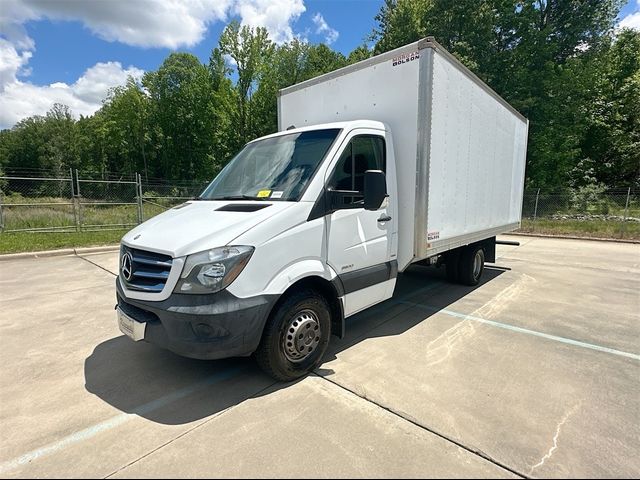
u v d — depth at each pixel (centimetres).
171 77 4428
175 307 281
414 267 866
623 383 335
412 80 436
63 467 234
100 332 470
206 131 4269
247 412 292
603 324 490
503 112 702
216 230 303
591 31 2608
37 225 1383
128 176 4131
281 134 435
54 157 5584
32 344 432
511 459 238
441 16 2309
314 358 353
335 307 377
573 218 1755
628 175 2591
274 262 312
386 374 352
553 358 386
